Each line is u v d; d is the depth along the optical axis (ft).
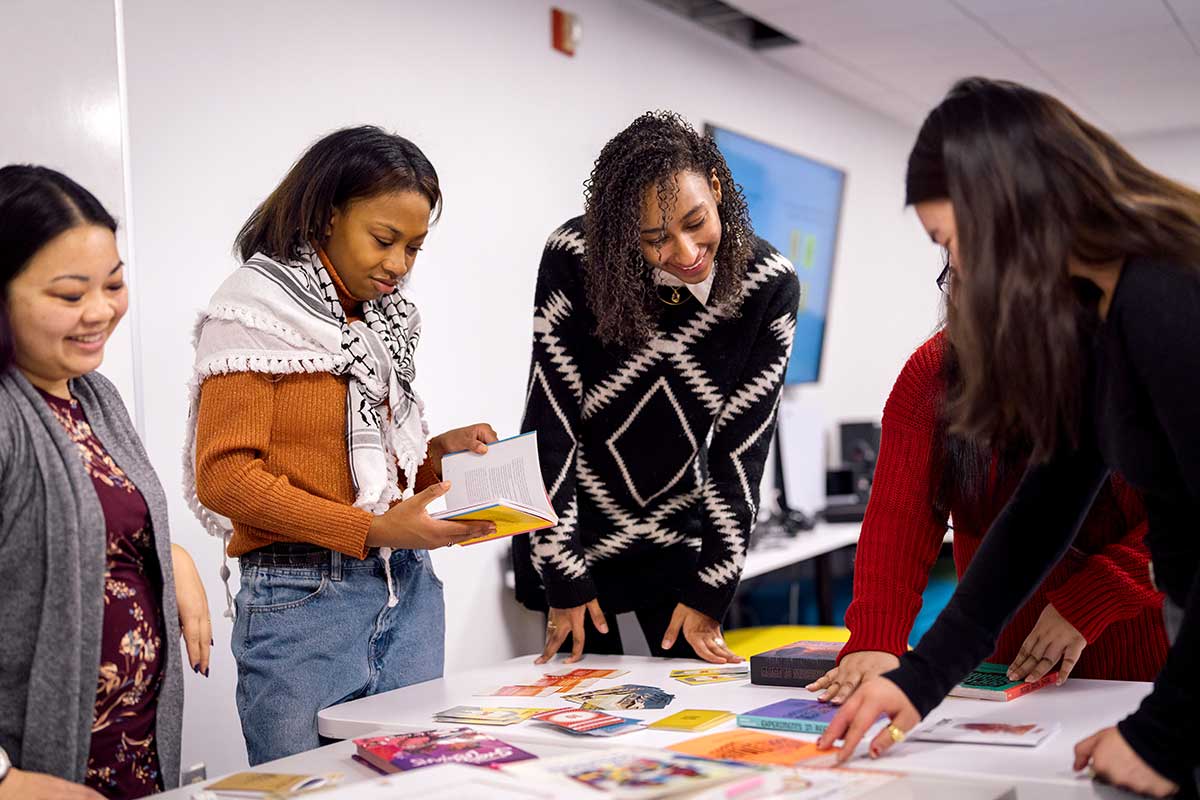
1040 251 3.58
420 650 6.24
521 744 4.69
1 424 4.34
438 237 10.86
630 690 5.54
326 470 5.79
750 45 16.16
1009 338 3.66
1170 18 14.80
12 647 4.45
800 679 5.46
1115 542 5.34
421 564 6.36
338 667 5.78
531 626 11.91
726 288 6.50
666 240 6.13
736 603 13.92
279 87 9.31
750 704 5.16
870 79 18.10
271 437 5.66
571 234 6.70
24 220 4.33
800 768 4.01
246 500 5.44
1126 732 3.71
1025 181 3.59
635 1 13.76
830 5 14.10
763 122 16.78
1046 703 4.92
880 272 21.24
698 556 7.00
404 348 6.26
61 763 4.44
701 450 7.12
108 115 6.88
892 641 5.22
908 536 5.43
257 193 9.14
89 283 4.47
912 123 21.91
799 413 15.88
